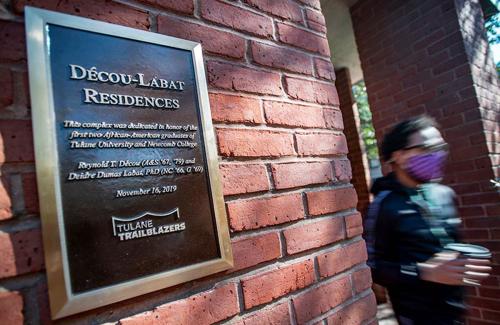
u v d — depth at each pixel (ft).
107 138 2.43
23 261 2.03
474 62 7.65
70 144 2.27
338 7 9.95
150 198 2.52
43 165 2.15
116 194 2.38
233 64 3.30
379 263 4.29
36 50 2.26
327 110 4.05
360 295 3.76
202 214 2.74
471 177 7.39
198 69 3.00
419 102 8.29
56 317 2.02
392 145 4.58
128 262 2.33
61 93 2.31
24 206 2.10
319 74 4.09
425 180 4.45
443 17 7.82
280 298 3.09
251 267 2.98
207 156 2.86
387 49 9.02
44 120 2.20
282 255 3.20
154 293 2.44
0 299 1.94
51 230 2.10
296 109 3.71
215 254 2.73
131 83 2.62
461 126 7.54
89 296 2.13
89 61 2.46
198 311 2.57
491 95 7.98
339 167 3.99
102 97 2.46
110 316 2.24
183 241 2.59
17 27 2.27
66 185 2.21
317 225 3.56
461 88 7.52
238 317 2.79
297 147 3.60
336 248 3.69
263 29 3.64
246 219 3.02
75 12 2.50
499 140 7.68
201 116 2.91
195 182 2.76
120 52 2.62
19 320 1.97
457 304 3.95
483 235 7.22
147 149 2.59
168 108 2.76
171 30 2.94
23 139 2.17
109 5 2.66
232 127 3.15
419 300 3.97
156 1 2.89
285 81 3.69
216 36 3.23
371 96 9.46
